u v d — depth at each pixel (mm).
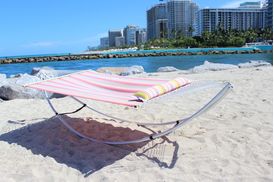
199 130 4285
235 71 10898
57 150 3926
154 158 3559
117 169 3355
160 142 3980
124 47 104812
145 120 4949
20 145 4180
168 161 3465
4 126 5098
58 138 4305
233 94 6344
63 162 3609
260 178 2967
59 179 3217
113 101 3369
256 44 67438
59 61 38969
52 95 7387
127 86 4336
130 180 3117
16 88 7391
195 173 3166
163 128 4516
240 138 3875
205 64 12961
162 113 5250
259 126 4223
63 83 4449
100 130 4559
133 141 3871
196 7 101938
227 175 3076
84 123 4879
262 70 10422
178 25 101625
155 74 11805
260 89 6703
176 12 101250
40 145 4133
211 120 4660
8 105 6637
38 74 10109
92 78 4762
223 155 3488
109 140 4184
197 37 70875
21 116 5660
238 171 3125
